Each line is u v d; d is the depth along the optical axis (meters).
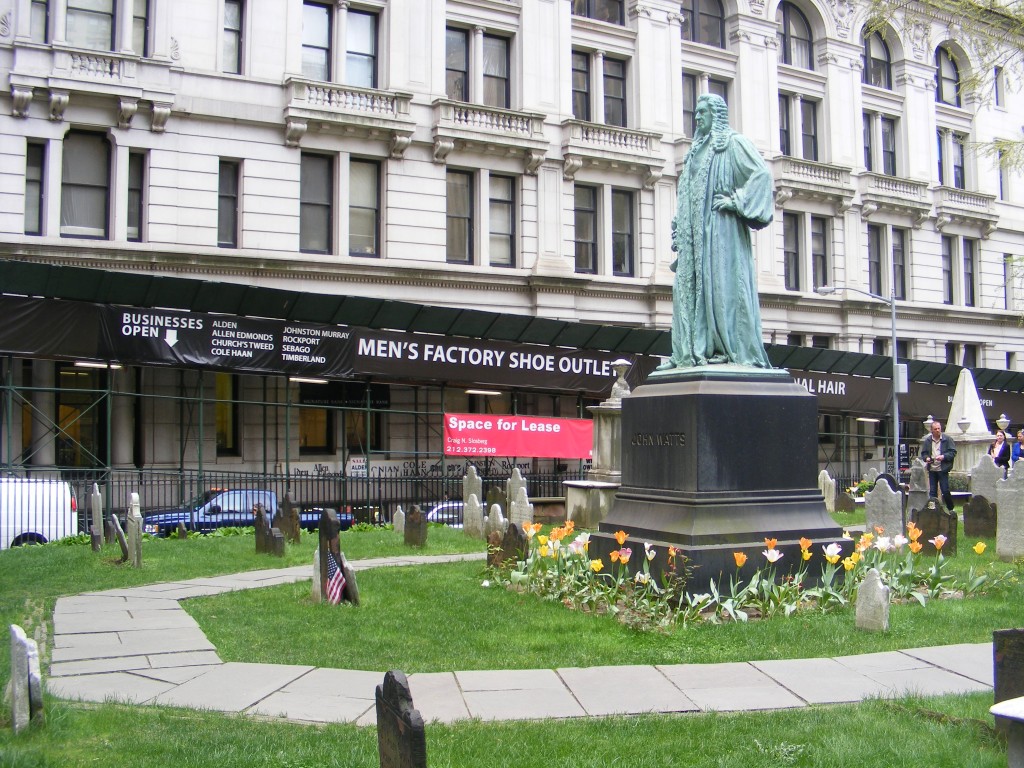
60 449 28.03
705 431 11.27
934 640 9.56
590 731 6.82
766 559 11.09
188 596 12.37
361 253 32.91
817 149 44.84
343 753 6.29
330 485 30.94
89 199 28.64
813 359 37.00
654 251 38.22
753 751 6.38
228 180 30.75
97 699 7.74
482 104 34.34
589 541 12.52
